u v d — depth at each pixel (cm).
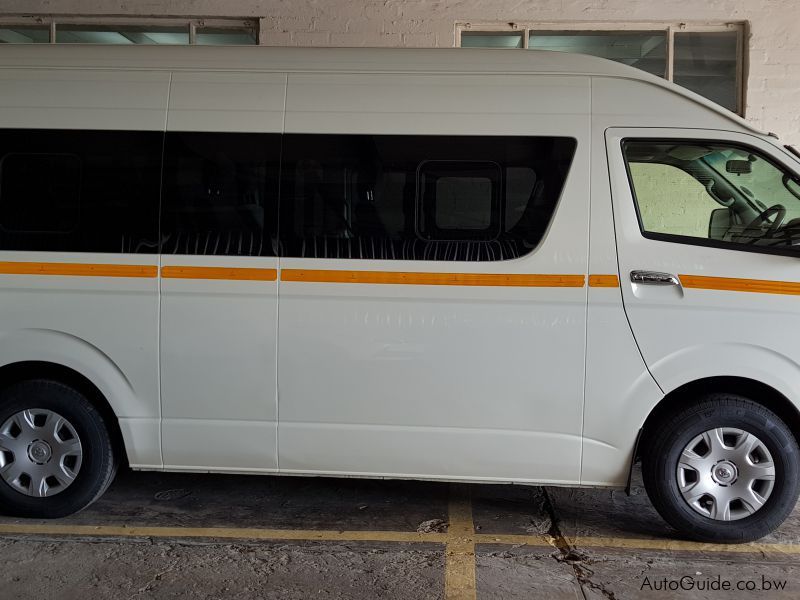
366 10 750
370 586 346
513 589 345
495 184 391
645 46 758
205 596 335
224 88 405
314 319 395
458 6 747
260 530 408
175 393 402
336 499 457
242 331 397
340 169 397
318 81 403
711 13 737
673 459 388
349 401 396
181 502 448
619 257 384
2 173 407
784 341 377
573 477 393
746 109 742
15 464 410
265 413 400
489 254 389
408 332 391
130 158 404
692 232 392
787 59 735
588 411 388
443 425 394
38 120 405
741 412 381
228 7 759
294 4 753
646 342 383
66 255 402
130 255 401
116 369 403
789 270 379
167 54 411
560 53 404
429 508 445
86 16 775
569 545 394
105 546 385
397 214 394
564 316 385
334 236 396
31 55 412
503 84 397
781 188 391
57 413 408
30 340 402
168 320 400
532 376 388
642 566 370
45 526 408
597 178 389
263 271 396
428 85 399
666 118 392
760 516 385
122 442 431
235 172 401
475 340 389
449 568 365
